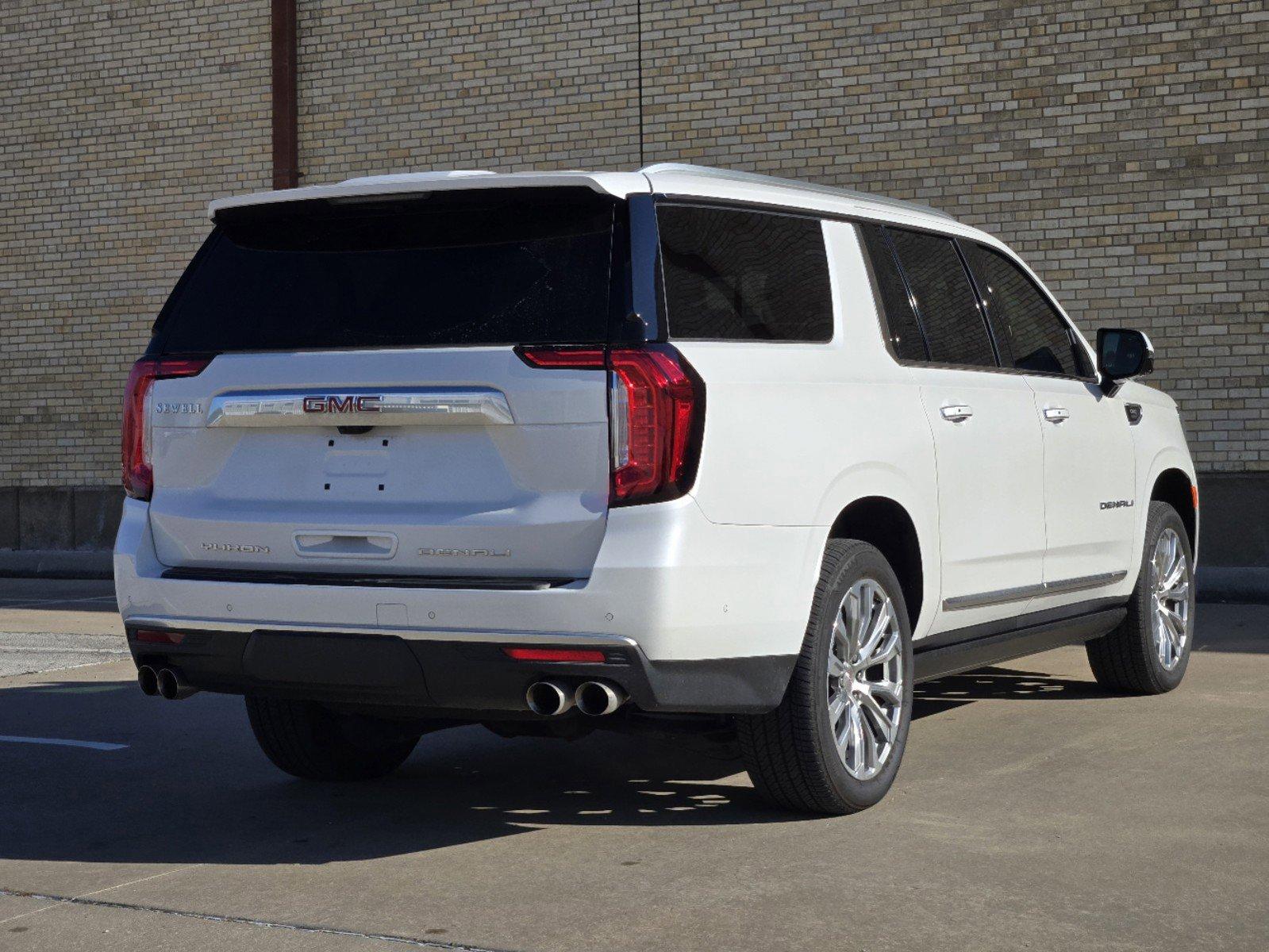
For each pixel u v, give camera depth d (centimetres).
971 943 359
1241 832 458
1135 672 687
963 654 552
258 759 606
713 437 425
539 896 404
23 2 1745
